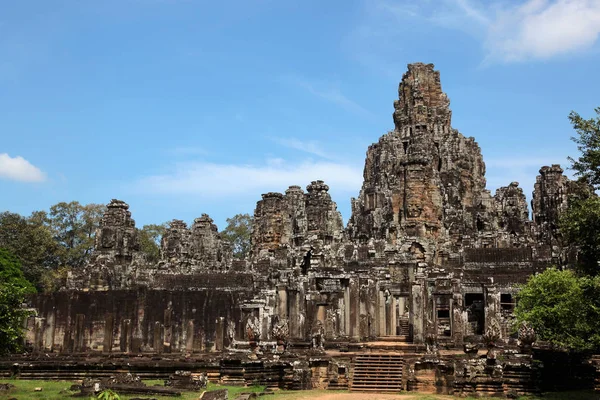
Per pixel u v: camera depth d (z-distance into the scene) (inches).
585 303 1724.9
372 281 2743.6
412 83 5423.2
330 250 2972.4
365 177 5349.4
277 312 2687.0
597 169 1718.8
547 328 2026.3
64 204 6048.2
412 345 2281.0
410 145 4114.2
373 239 3887.8
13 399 1551.4
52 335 2628.0
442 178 5034.5
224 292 2682.1
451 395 1828.2
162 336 2498.8
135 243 4284.0
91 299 2647.6
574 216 1731.1
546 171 5078.7
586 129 1728.6
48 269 5231.3
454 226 4456.2
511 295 3149.6
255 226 4948.3
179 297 2623.0
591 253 1752.0
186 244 4980.3
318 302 2546.8
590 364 1872.5
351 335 2458.2
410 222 3932.1
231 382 1950.1
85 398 1582.2
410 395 1801.2
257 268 4165.8
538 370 1784.0
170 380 1843.0
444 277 2797.7
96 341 2605.8
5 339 1829.5
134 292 2637.8
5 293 1831.9
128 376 1807.3
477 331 2989.7
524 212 5344.5
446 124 5378.9
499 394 1782.7
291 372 2000.5
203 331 2573.8
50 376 2031.3
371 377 1978.3
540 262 3570.4
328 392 1881.2
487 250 3782.0
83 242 5930.1
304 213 3794.3
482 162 5684.1
